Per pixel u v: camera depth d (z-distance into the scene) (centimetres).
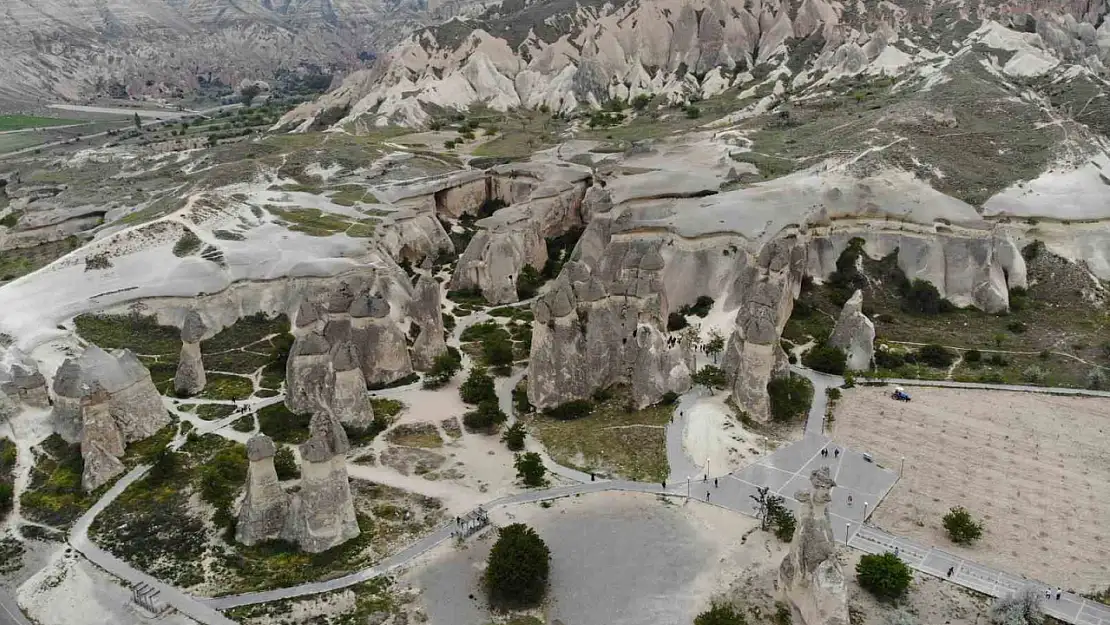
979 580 4778
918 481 5762
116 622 4484
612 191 10462
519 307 9462
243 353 7881
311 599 4625
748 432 6281
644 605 4569
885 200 9294
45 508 5453
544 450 6231
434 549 5072
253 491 4972
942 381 7206
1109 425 6431
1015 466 5928
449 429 6562
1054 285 8812
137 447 6191
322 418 4975
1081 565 4906
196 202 10550
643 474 5856
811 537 4316
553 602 4622
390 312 7988
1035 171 10188
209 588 4716
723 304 8244
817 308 8512
